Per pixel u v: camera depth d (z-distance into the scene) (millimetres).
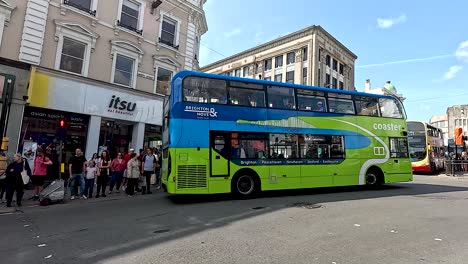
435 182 17250
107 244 5672
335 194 11742
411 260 4730
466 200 10414
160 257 4910
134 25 18016
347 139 12422
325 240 5766
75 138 15398
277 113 11320
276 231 6410
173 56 19688
